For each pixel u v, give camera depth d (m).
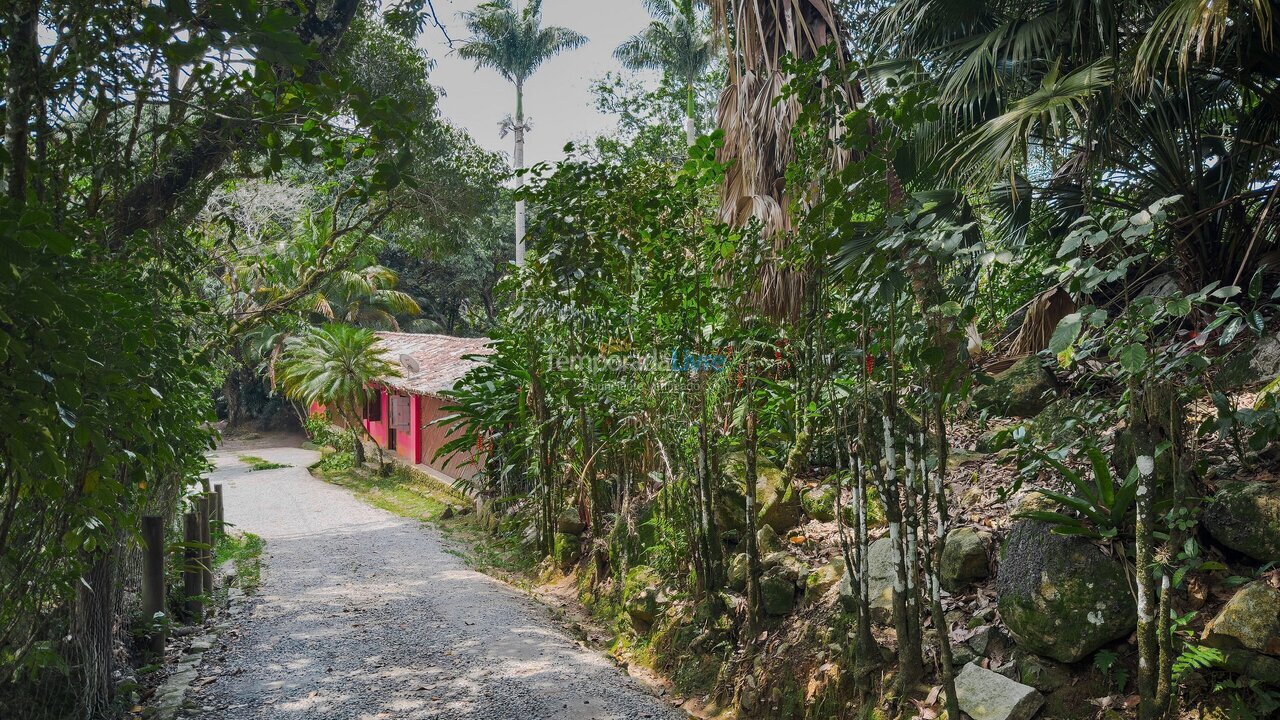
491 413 9.46
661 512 6.02
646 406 5.91
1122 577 3.17
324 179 10.68
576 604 6.88
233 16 2.04
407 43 8.24
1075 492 3.60
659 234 5.20
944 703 3.42
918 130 5.82
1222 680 2.85
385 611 6.69
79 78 2.49
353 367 17.58
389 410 18.33
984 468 4.80
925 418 3.59
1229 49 5.02
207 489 7.35
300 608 6.86
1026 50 5.81
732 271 5.01
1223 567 3.04
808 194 4.04
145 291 3.43
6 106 2.36
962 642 3.64
